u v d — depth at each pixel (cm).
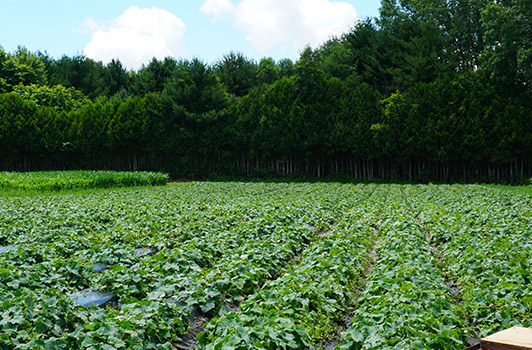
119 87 7194
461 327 591
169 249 1010
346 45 5028
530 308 618
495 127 3306
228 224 1373
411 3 4841
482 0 3972
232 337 499
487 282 730
